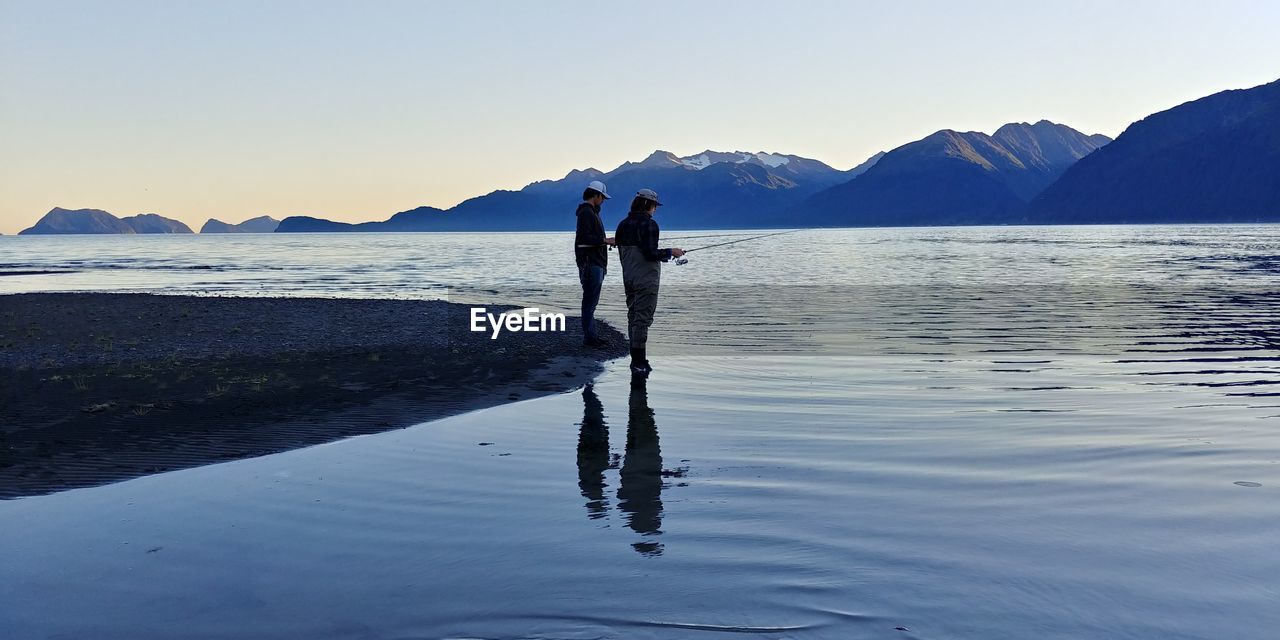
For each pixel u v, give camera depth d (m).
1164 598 3.32
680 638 2.99
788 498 4.73
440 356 10.77
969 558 3.76
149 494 4.84
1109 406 7.69
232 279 36.06
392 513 4.46
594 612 3.21
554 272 39.19
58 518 4.39
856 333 14.06
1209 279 28.50
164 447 5.97
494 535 4.10
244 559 3.79
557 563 3.71
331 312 17.19
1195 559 3.74
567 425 6.84
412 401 7.80
